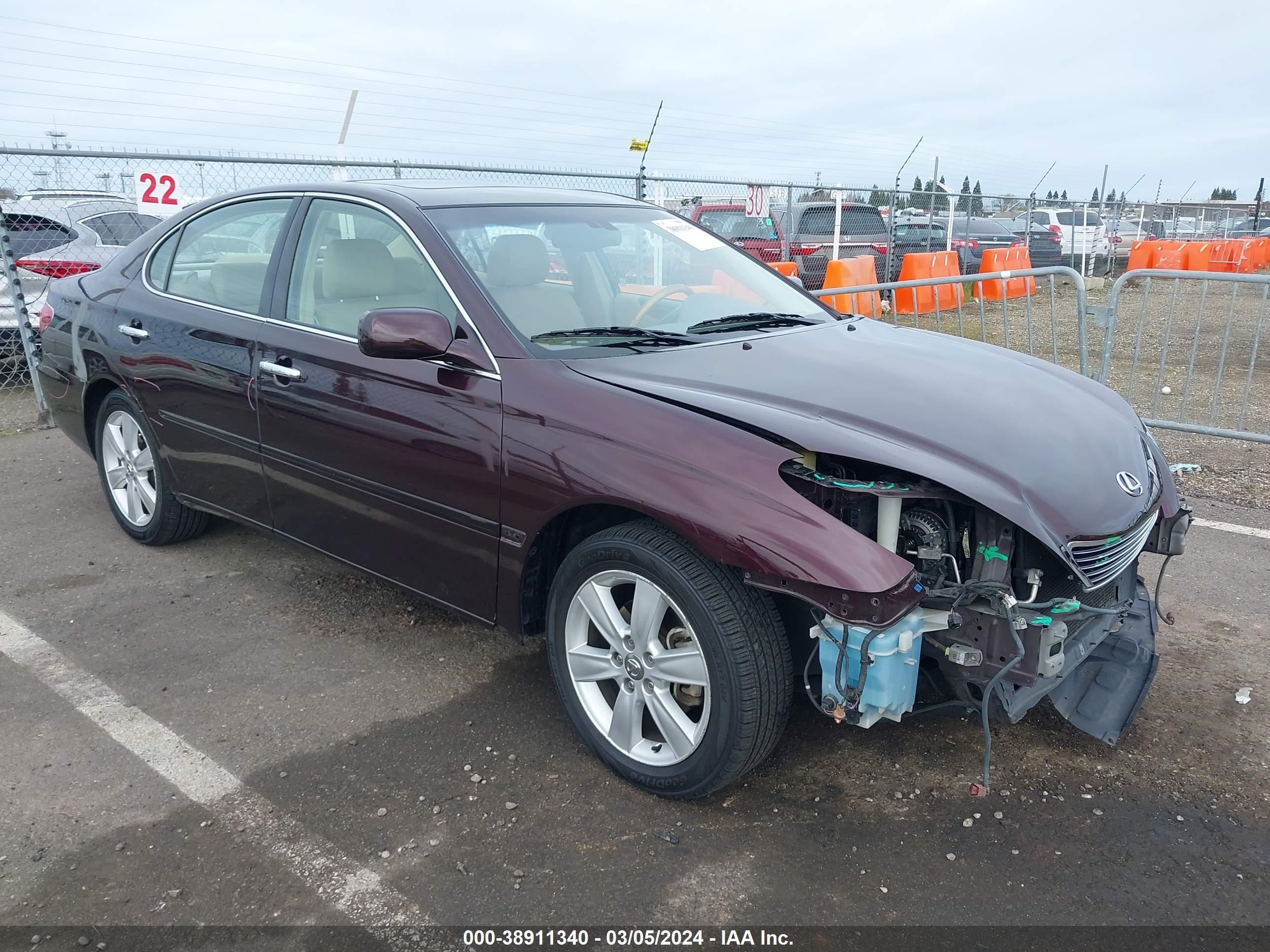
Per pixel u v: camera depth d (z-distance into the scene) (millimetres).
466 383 2938
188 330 3920
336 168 8258
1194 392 8617
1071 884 2428
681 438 2533
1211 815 2699
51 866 2477
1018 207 22266
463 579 3080
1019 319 12938
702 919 2307
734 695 2459
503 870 2473
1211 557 4547
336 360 3295
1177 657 3596
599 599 2756
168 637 3764
